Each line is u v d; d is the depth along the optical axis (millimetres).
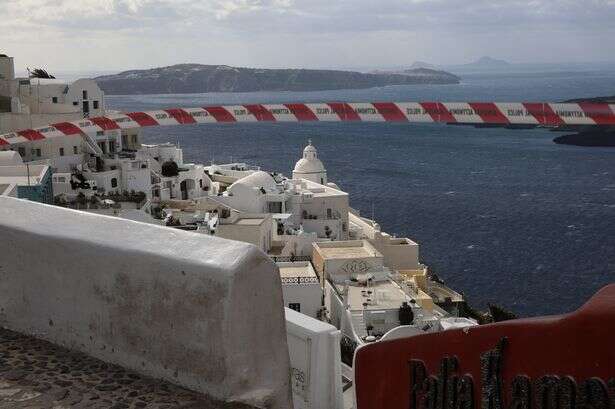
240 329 6039
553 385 5602
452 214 138125
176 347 6355
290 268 47031
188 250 6340
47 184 45125
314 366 13320
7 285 7781
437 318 39281
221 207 61312
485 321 47312
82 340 7117
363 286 44625
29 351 7191
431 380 6789
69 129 25438
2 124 63125
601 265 101750
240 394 6023
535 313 82000
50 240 7289
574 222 130500
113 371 6707
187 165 75375
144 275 6531
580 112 10812
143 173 66562
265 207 63719
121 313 6758
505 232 122438
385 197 156500
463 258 105125
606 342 5246
